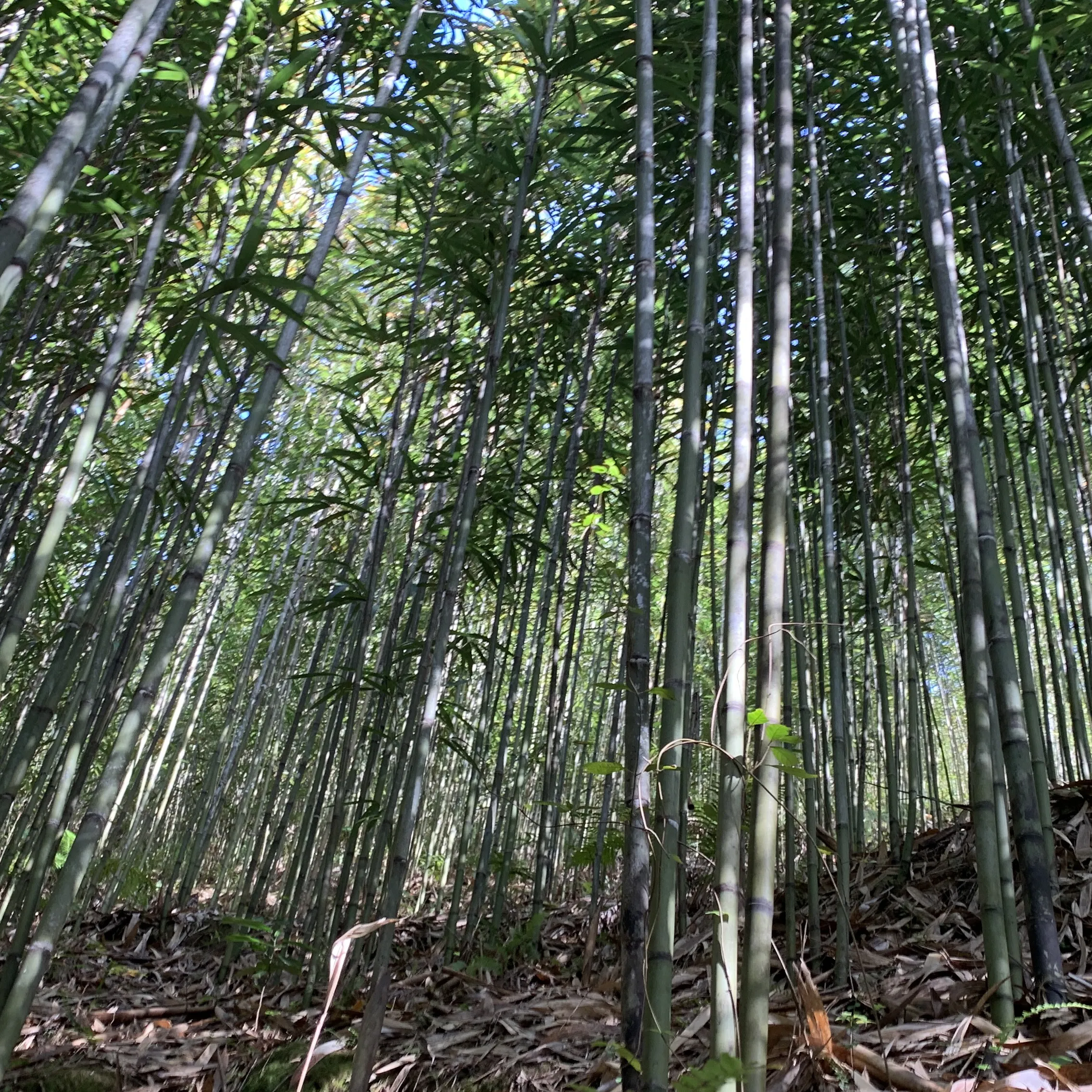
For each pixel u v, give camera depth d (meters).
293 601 6.39
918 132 2.14
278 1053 2.44
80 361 3.29
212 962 4.21
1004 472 2.94
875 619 3.50
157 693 1.89
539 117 3.52
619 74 4.41
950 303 1.94
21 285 3.00
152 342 3.87
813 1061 1.66
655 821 1.47
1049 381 3.22
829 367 4.06
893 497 4.33
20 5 2.92
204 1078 2.47
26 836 3.80
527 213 4.42
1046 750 3.70
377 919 3.24
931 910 3.03
